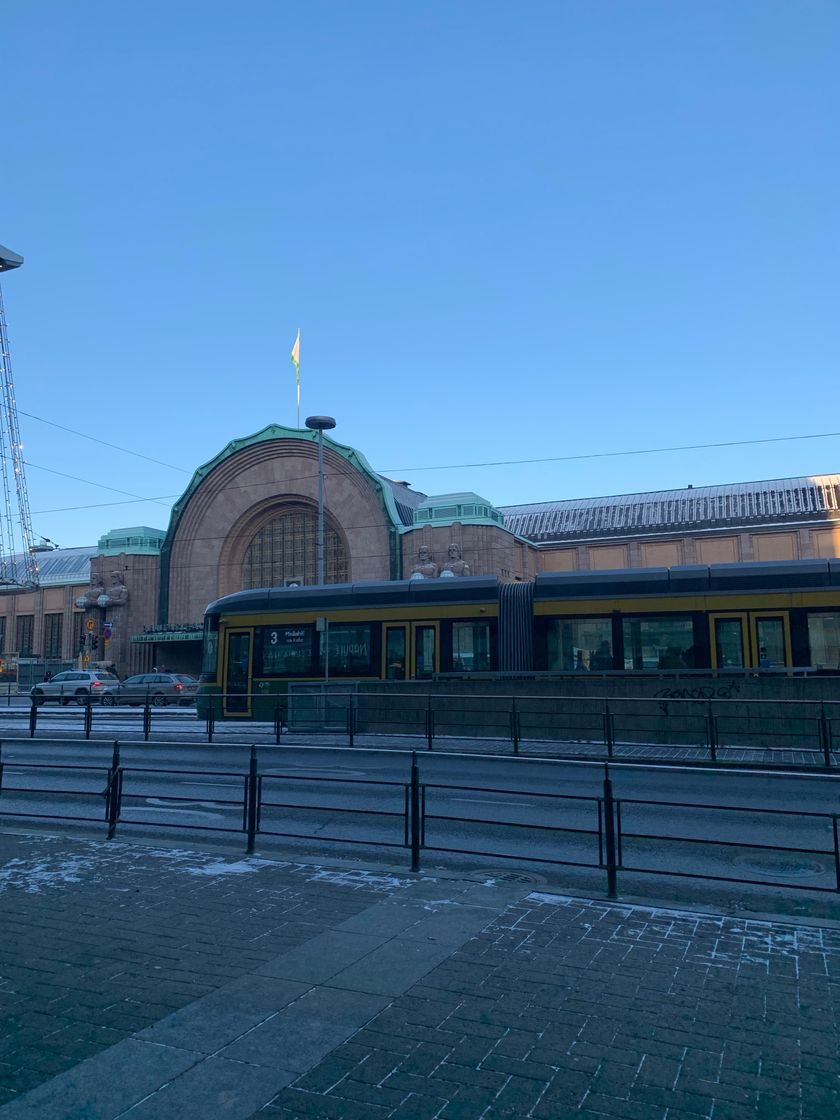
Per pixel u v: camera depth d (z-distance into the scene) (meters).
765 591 21.36
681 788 14.66
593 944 6.91
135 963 6.43
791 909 8.69
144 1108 4.36
